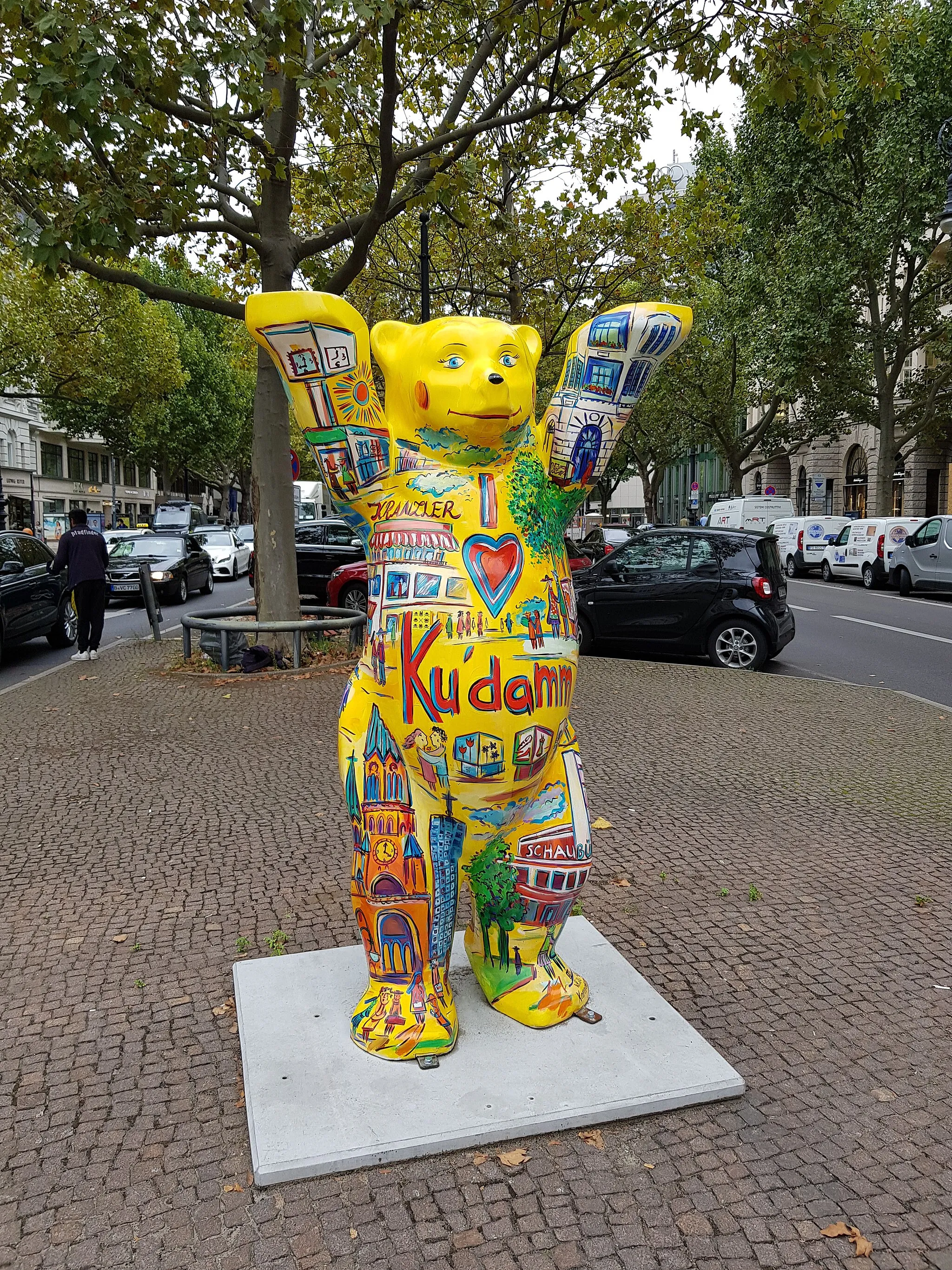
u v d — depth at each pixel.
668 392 29.52
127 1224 2.21
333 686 8.77
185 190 7.86
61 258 7.21
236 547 25.47
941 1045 3.00
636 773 6.06
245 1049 2.77
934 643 12.59
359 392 2.53
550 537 2.63
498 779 2.52
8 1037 3.04
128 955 3.60
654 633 10.56
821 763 6.35
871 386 27.23
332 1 6.33
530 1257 2.09
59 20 5.93
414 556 2.49
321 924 3.85
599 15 8.24
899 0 19.72
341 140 10.09
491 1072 2.65
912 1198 2.30
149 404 28.98
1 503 28.94
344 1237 2.15
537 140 10.82
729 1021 3.13
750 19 7.56
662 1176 2.34
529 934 2.88
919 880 4.37
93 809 5.34
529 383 2.56
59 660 11.41
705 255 17.80
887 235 21.09
